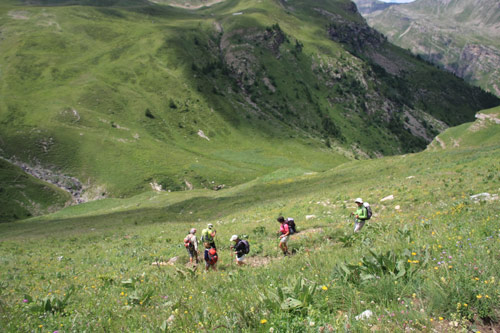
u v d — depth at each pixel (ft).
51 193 328.90
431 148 350.23
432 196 66.95
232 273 30.09
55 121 474.08
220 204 164.96
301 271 24.64
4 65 622.13
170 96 635.66
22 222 204.64
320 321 14.19
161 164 440.04
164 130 556.92
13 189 304.91
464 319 12.60
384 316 13.16
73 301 27.91
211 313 17.98
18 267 60.34
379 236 35.35
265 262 40.42
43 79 598.34
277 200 138.00
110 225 144.15
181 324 17.02
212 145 562.25
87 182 392.27
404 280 16.79
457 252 20.06
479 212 38.04
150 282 33.01
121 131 506.07
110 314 22.04
